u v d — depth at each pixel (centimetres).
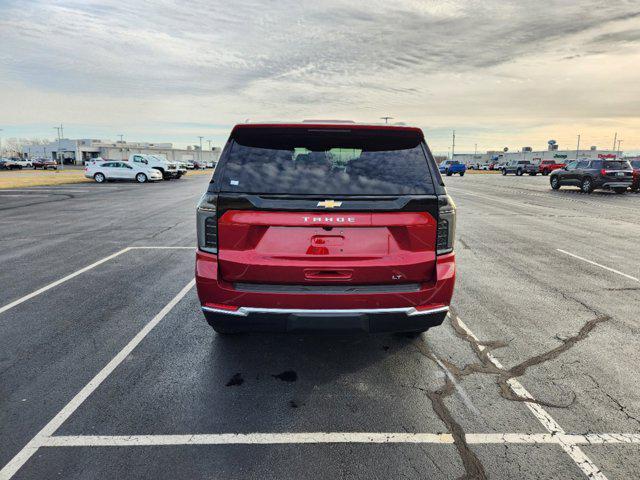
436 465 237
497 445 254
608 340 400
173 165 3522
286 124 307
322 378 329
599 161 2119
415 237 304
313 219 294
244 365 349
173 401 296
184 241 871
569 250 801
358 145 313
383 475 229
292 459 240
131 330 416
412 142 320
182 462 237
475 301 507
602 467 236
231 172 305
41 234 951
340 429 267
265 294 300
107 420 273
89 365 346
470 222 1158
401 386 318
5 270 638
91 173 3098
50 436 257
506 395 307
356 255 299
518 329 424
